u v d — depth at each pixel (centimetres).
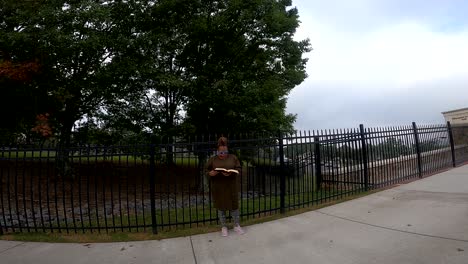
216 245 520
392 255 429
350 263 417
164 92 1216
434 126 1115
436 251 428
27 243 563
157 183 1230
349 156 877
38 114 1027
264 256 461
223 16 1103
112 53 1104
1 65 851
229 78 1122
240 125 1182
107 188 1149
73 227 636
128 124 1227
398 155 974
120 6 1122
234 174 571
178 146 640
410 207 650
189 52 1216
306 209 705
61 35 893
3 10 959
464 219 547
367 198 761
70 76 1073
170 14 1162
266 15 1139
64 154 684
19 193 1007
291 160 819
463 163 1229
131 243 548
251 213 666
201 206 878
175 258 476
